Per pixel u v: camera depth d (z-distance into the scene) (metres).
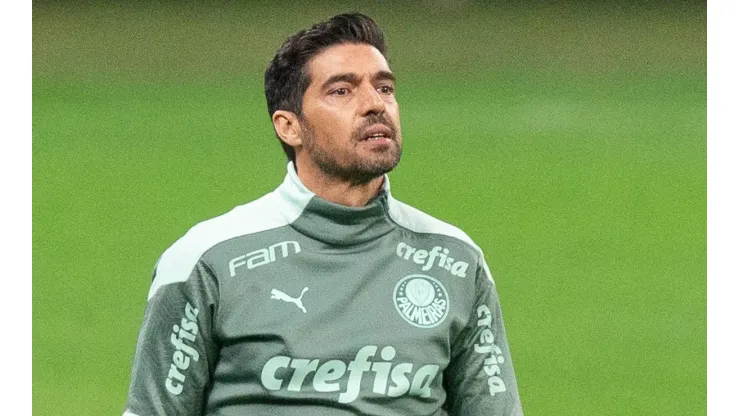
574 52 68.81
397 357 11.26
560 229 36.06
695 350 26.42
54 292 29.66
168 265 11.45
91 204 37.84
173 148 45.75
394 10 78.50
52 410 22.77
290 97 11.66
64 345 26.16
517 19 76.12
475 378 11.80
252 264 11.36
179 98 55.69
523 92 58.34
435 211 38.06
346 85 11.39
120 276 30.91
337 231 11.52
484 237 35.19
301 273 11.43
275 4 80.38
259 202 11.90
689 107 54.84
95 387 23.89
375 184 11.78
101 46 67.56
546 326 27.81
